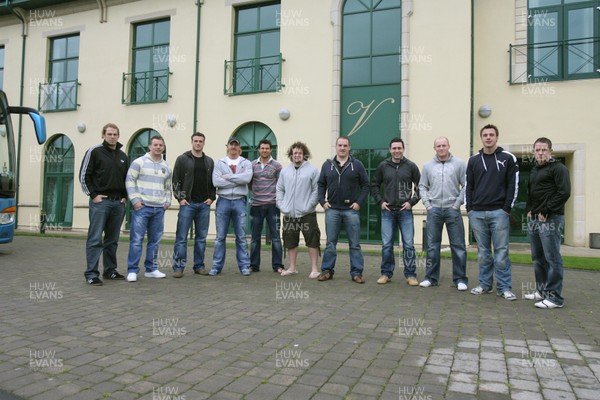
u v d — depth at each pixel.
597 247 10.84
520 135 11.61
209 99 13.79
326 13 12.56
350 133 12.36
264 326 3.96
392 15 12.12
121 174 6.02
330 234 6.26
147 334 3.69
